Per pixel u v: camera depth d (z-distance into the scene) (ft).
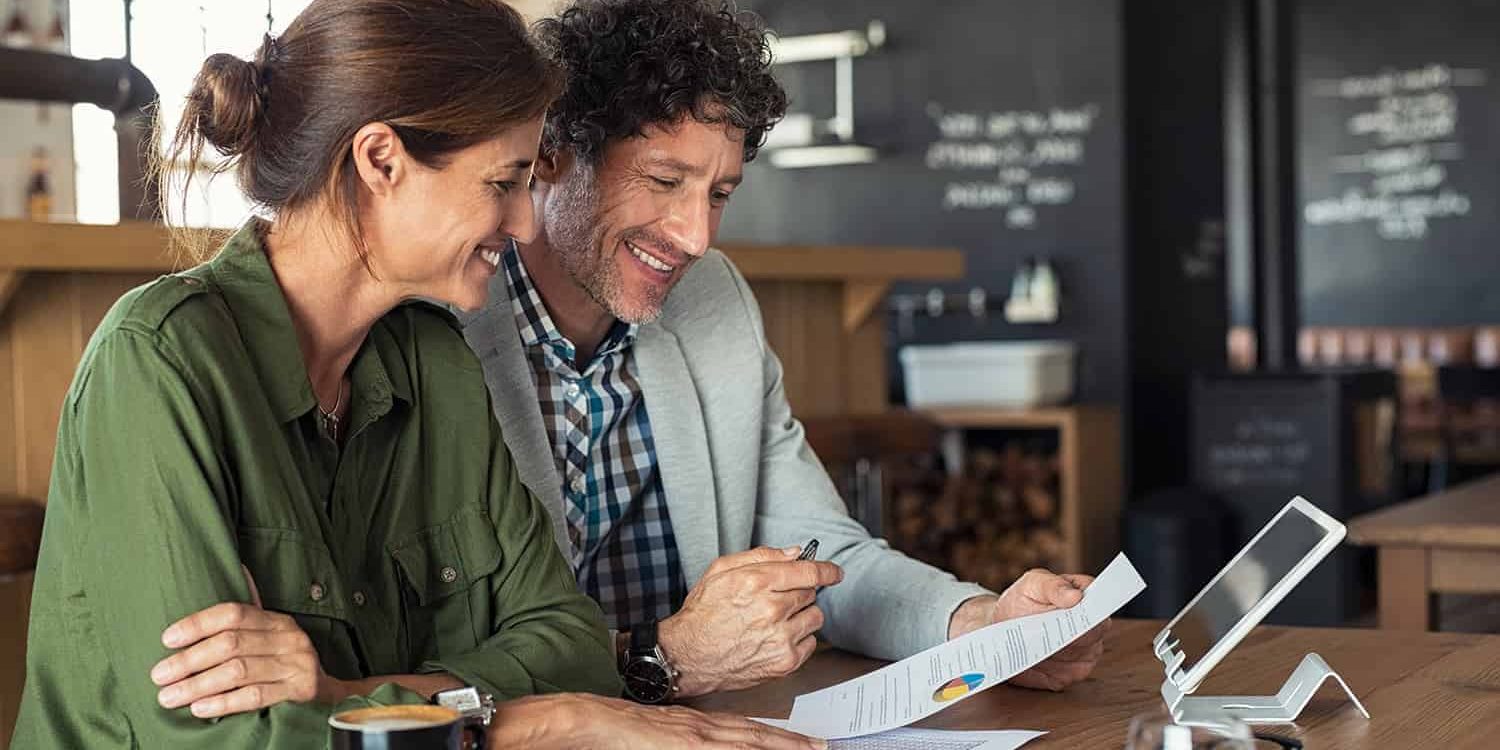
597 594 6.52
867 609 6.21
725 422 6.61
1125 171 19.15
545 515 5.47
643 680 5.45
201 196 5.09
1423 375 28.09
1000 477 18.74
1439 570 9.39
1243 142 22.50
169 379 4.38
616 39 5.70
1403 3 30.22
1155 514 17.22
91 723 4.42
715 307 6.74
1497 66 29.55
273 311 4.72
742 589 5.38
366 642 4.96
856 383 13.62
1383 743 4.62
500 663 4.95
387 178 4.58
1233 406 18.01
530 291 6.17
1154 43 19.77
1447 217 30.04
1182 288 20.12
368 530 5.08
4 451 8.30
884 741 4.83
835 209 20.83
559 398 6.32
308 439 4.91
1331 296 31.12
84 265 8.02
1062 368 18.47
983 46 19.89
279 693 4.22
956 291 20.12
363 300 4.84
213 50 4.84
